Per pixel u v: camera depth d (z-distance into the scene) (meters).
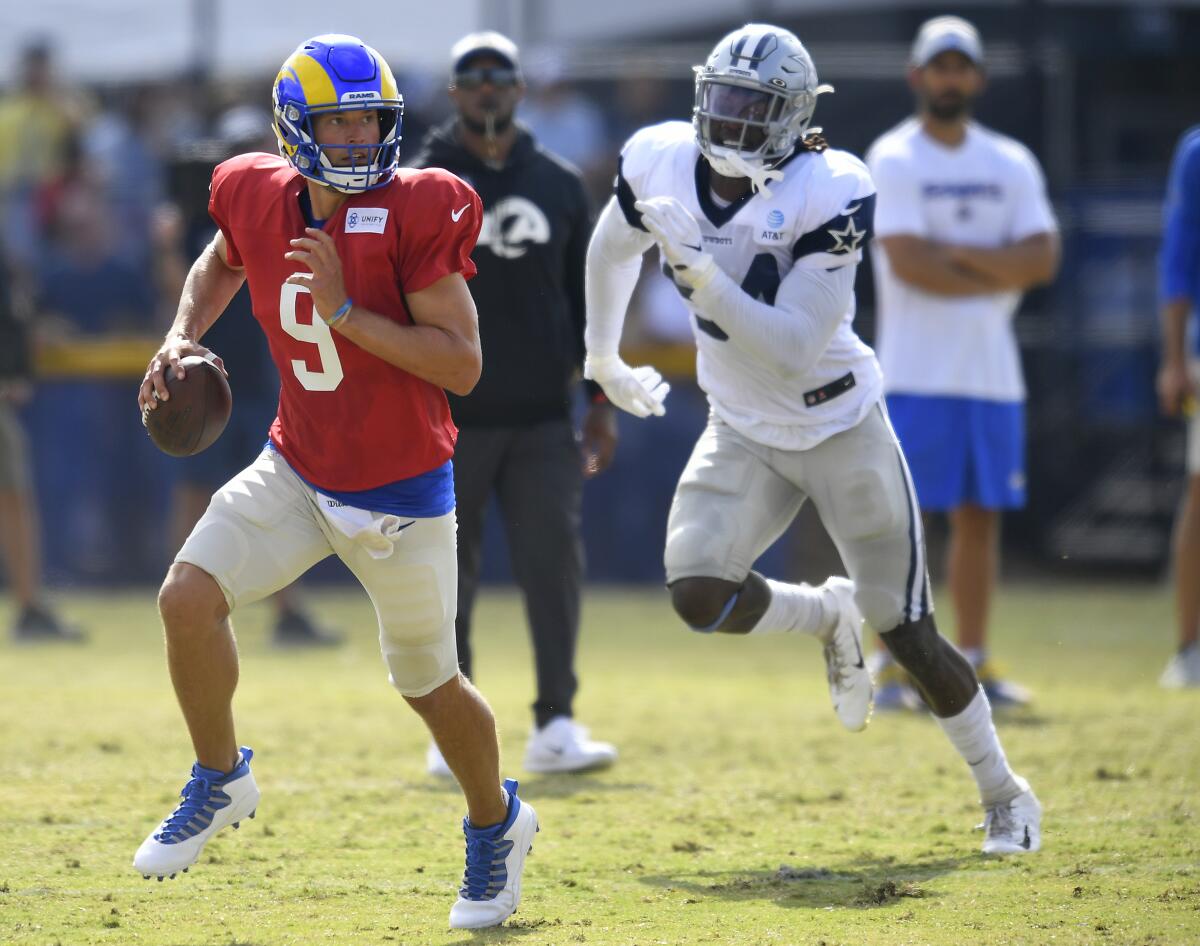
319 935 14.98
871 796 21.81
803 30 47.81
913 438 28.94
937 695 18.34
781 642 39.91
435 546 15.07
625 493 46.06
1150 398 46.72
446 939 14.85
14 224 46.06
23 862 17.78
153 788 21.69
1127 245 46.06
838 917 15.59
